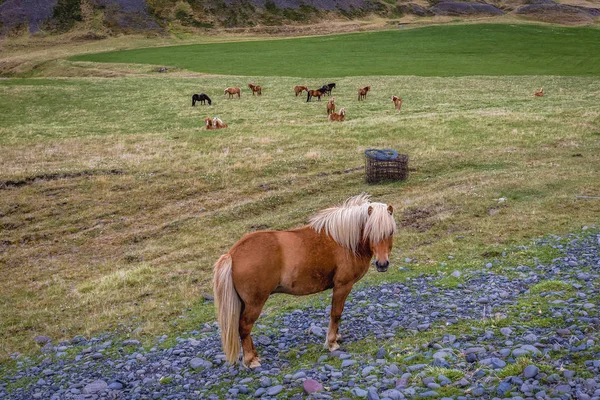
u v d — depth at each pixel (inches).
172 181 928.9
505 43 3607.3
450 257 527.2
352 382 263.1
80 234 738.8
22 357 387.2
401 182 907.4
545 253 500.1
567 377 233.3
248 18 5428.2
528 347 269.9
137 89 2204.7
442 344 298.5
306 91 2164.1
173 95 2070.6
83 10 5012.3
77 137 1369.3
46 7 4948.3
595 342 265.7
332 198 834.8
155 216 798.5
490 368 253.4
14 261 659.4
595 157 992.2
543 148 1101.1
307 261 296.2
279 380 281.9
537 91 1849.2
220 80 2486.5
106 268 620.4
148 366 338.6
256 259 286.8
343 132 1294.3
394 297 425.1
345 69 2832.2
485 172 930.1
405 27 4904.0
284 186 903.7
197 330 404.8
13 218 789.2
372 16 5836.6
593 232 556.7
